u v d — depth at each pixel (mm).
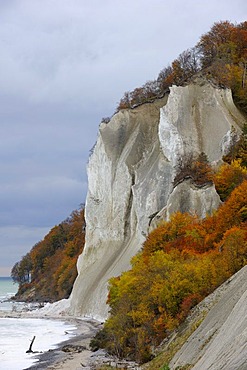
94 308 81812
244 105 80500
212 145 73375
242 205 51906
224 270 37500
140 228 75625
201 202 63938
